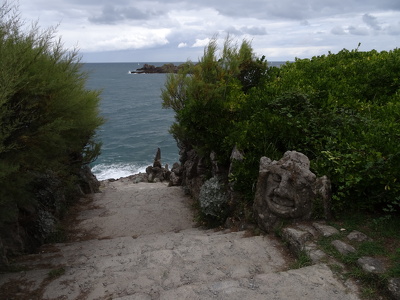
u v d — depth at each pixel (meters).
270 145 6.84
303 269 4.19
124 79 146.38
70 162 10.32
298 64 11.27
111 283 4.53
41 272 5.12
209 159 9.24
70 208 10.52
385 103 7.73
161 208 10.23
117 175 27.86
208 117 8.43
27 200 7.01
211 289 3.92
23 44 5.52
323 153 5.96
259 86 10.48
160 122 49.97
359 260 4.11
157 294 4.02
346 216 5.26
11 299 4.34
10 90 4.76
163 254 5.20
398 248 4.23
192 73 10.89
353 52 11.52
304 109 7.21
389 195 5.05
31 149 6.00
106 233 8.55
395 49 10.66
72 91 6.90
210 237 6.15
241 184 6.75
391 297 3.56
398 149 5.10
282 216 5.50
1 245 5.52
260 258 4.88
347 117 6.65
